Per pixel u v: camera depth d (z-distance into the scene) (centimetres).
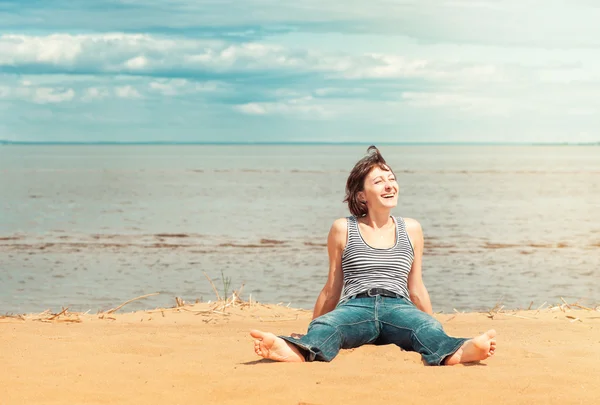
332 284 555
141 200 3316
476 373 429
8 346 530
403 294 534
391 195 550
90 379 425
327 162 10994
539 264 1555
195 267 1520
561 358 484
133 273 1442
